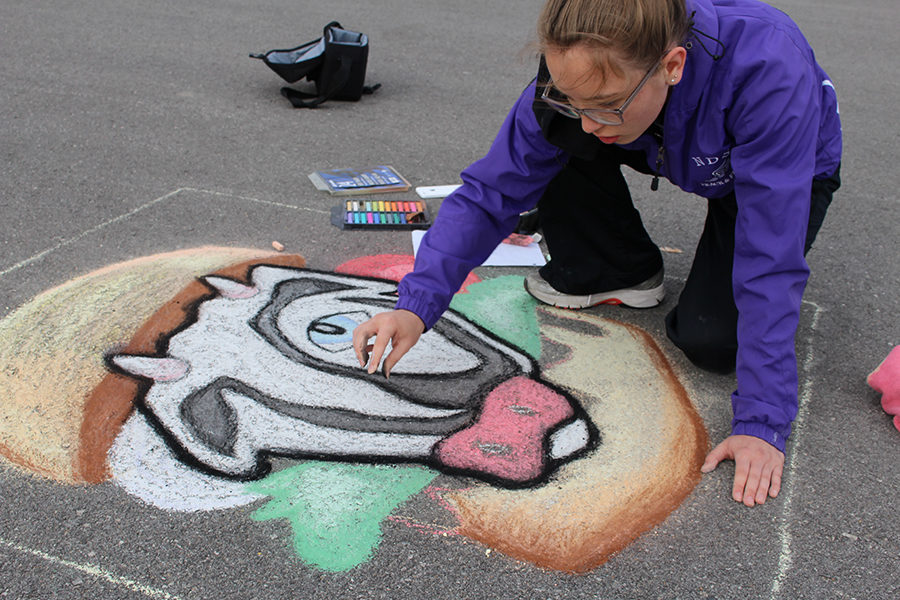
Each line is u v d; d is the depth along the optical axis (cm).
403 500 192
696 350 236
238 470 197
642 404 233
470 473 202
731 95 180
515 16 748
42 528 177
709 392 239
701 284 239
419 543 180
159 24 630
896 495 202
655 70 160
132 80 494
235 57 559
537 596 169
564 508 193
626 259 268
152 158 382
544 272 279
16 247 292
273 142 416
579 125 185
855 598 173
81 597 162
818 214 223
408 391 230
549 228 266
